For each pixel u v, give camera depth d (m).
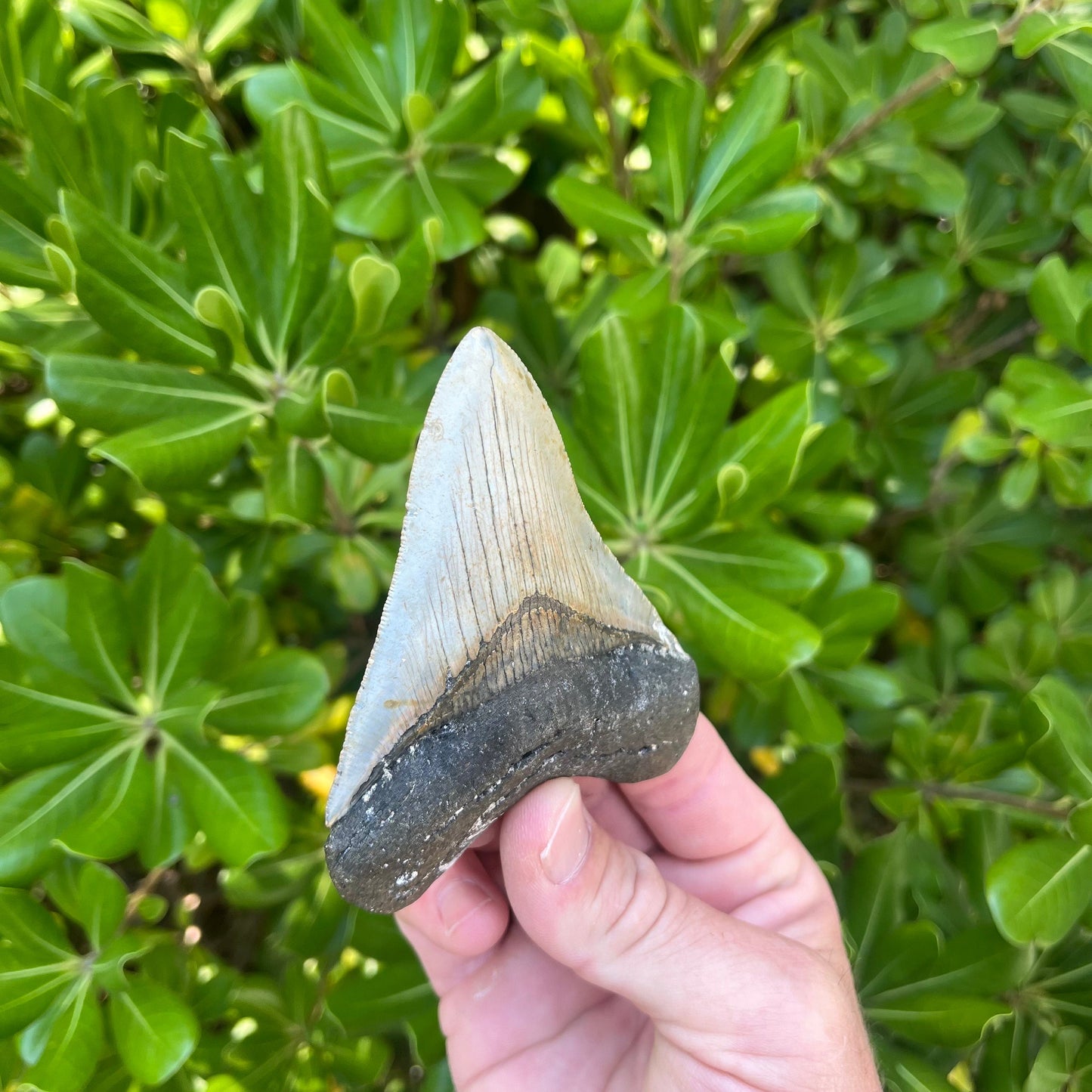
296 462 0.25
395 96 0.28
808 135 0.32
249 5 0.29
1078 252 0.37
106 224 0.23
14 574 0.28
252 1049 0.30
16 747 0.24
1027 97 0.32
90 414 0.23
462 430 0.18
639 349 0.26
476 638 0.18
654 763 0.21
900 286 0.32
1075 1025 0.29
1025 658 0.34
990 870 0.25
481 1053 0.28
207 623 0.26
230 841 0.24
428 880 0.19
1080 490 0.30
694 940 0.22
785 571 0.26
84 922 0.24
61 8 0.30
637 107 0.35
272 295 0.24
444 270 0.41
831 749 0.32
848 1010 0.23
